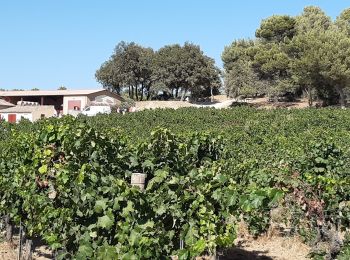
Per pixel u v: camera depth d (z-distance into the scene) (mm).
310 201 7238
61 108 65438
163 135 7574
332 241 6375
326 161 9398
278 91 55594
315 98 53250
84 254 5074
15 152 8672
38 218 6543
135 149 7898
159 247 4844
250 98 63594
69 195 5664
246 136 20375
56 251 5930
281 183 7922
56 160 6688
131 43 74875
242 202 4984
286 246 8156
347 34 61125
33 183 6848
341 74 45125
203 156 8656
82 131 6293
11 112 51594
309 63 46062
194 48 69812
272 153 15000
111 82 75000
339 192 7160
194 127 31375
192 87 70062
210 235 5211
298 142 16844
